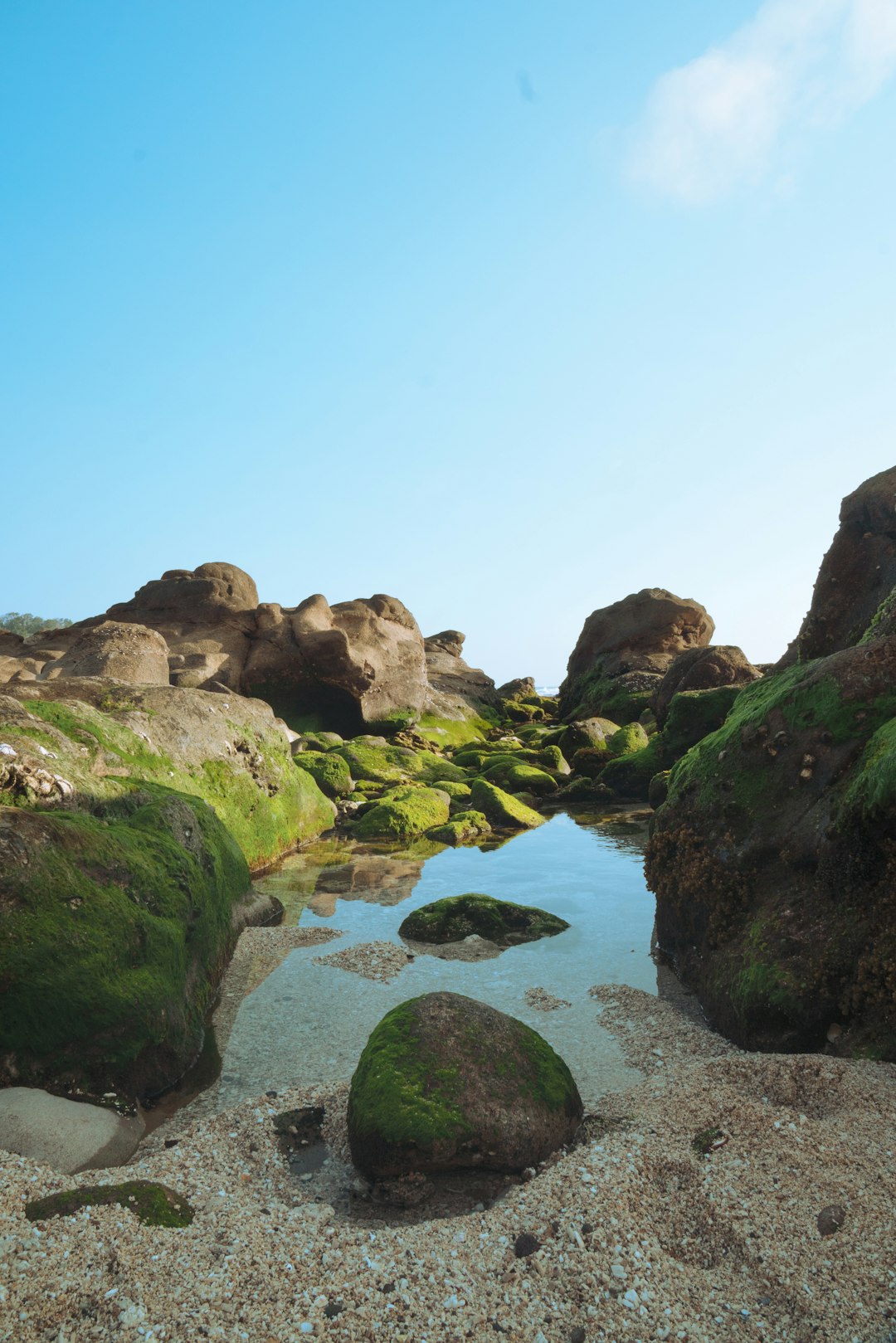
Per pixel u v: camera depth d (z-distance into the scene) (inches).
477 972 393.4
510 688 2409.0
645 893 533.6
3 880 273.1
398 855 666.2
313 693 1360.7
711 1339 153.2
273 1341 150.6
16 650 1321.4
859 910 293.7
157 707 620.1
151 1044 281.6
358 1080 241.6
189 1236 180.1
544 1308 160.1
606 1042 315.3
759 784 363.9
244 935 444.1
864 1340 150.3
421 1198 214.7
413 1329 154.5
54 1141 227.8
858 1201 183.3
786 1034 288.0
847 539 573.3
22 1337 149.7
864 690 343.3
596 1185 194.2
